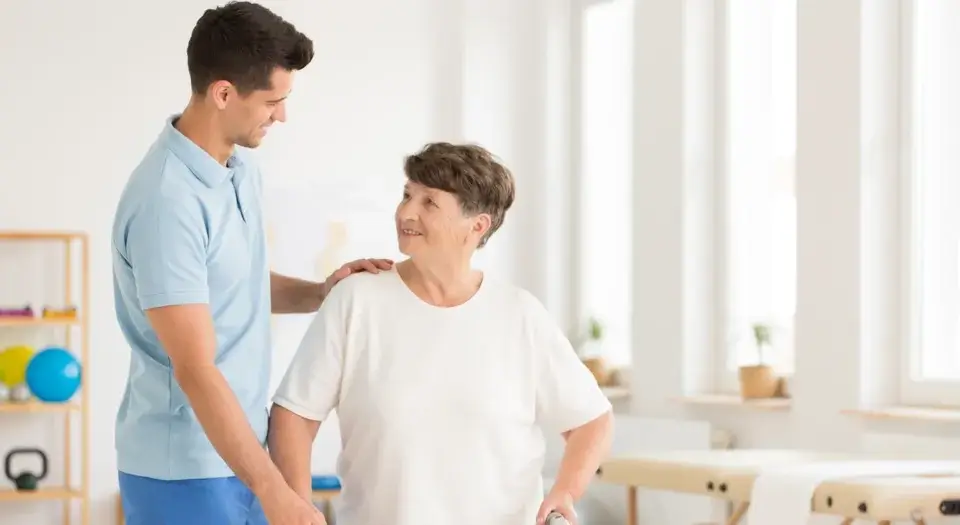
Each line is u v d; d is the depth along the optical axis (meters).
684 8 5.67
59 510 5.57
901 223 4.70
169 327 2.17
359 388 2.18
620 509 5.42
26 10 5.59
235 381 2.32
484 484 2.17
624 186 6.24
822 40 4.86
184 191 2.22
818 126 4.86
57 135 5.62
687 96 5.67
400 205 2.23
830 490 3.19
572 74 6.48
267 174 5.99
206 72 2.23
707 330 5.65
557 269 6.44
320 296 2.69
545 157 6.44
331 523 5.69
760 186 5.50
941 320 4.61
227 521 2.30
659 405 5.74
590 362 6.09
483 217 2.23
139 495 2.32
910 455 4.41
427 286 2.23
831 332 4.79
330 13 6.15
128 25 5.74
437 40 6.34
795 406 4.95
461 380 2.17
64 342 5.64
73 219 5.64
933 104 4.65
